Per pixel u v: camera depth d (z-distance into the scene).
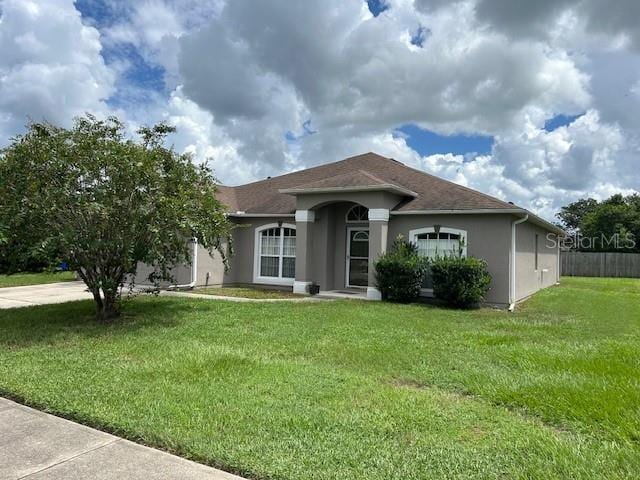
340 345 8.05
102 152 9.45
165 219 9.79
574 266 33.09
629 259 31.58
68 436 4.21
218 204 11.30
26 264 10.16
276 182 21.42
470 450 3.96
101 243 9.41
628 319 11.91
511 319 11.42
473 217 14.34
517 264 15.19
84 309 11.69
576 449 3.99
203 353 7.14
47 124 9.54
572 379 6.05
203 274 17.83
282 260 18.17
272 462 3.68
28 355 7.00
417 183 16.89
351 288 17.20
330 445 4.02
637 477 3.50
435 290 13.64
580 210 61.81
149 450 3.94
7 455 3.81
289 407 4.91
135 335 8.62
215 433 4.20
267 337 8.61
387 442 4.11
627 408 4.95
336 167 20.41
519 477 3.50
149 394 5.22
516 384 5.83
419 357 7.27
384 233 15.20
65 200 9.08
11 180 9.03
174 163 10.61
